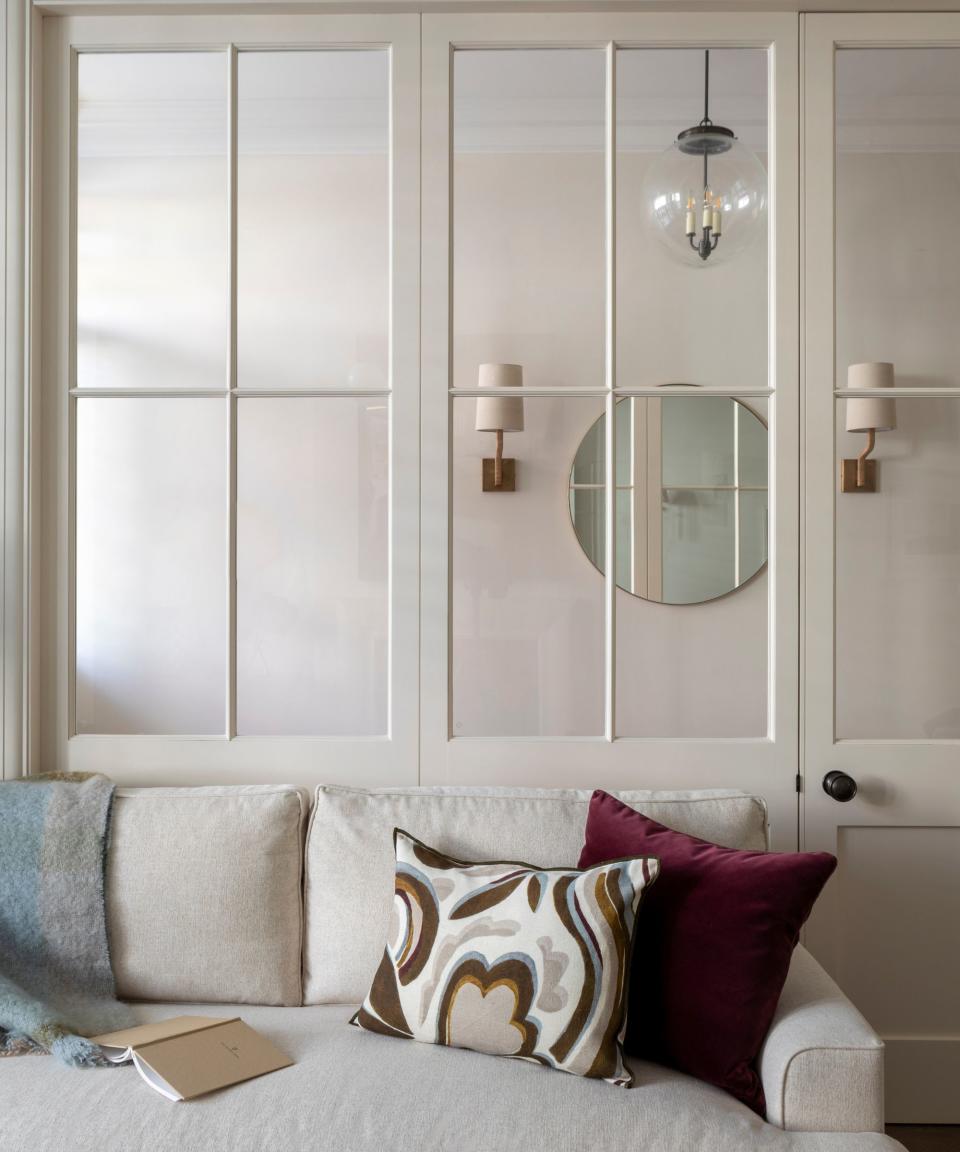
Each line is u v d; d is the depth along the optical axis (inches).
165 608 85.2
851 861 82.4
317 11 82.0
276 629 84.6
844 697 82.8
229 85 83.5
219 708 84.7
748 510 82.9
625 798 74.4
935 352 82.8
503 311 83.2
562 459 83.5
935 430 82.7
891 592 82.7
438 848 71.7
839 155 82.7
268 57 83.9
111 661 84.8
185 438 85.2
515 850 71.4
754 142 82.4
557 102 82.9
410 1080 57.0
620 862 61.5
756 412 82.9
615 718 83.2
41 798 73.2
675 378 83.1
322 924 71.3
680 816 73.1
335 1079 57.1
